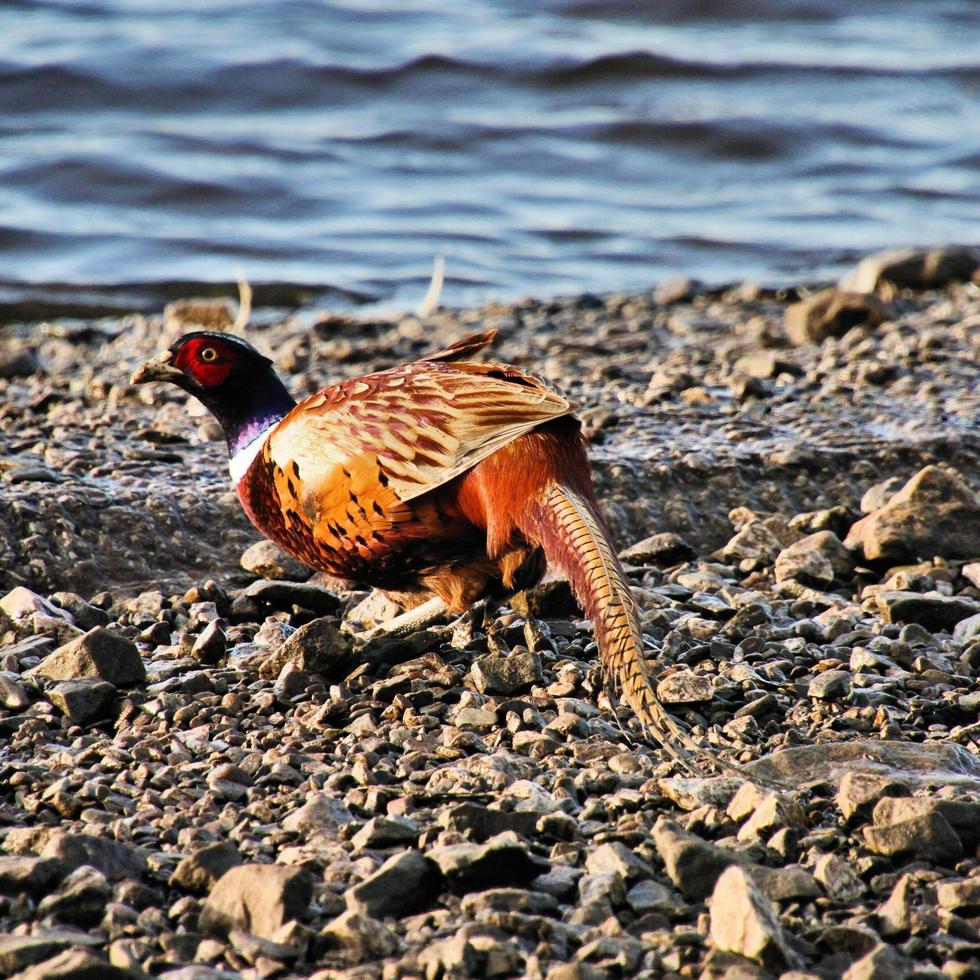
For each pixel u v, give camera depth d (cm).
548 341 1909
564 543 762
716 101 3544
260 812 705
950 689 870
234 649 965
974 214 3000
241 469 938
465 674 889
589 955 570
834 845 671
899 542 1105
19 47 3450
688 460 1272
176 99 3325
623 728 817
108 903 613
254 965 573
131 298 2411
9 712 843
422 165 3120
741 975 546
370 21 3975
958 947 581
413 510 838
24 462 1230
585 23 4159
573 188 3081
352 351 1783
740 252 2756
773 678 886
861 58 3809
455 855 624
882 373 1579
